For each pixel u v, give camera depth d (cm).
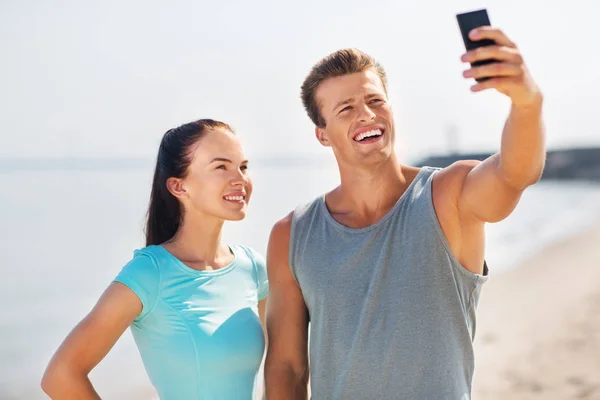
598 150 3981
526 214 2116
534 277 1021
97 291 1170
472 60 175
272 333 266
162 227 274
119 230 1894
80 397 233
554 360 592
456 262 227
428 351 226
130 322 246
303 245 252
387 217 237
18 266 1372
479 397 513
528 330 701
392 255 234
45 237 1758
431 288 227
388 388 228
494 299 877
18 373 755
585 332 674
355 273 238
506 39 175
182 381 246
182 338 245
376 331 230
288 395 263
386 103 250
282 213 1820
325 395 241
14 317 979
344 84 249
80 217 2150
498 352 631
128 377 669
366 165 242
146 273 247
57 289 1172
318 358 243
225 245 284
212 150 263
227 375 249
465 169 231
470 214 226
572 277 991
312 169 5944
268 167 6956
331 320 239
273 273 265
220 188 261
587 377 541
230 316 257
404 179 250
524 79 178
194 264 262
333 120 250
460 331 230
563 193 2898
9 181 3756
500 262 1227
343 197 254
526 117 188
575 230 1570
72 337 237
